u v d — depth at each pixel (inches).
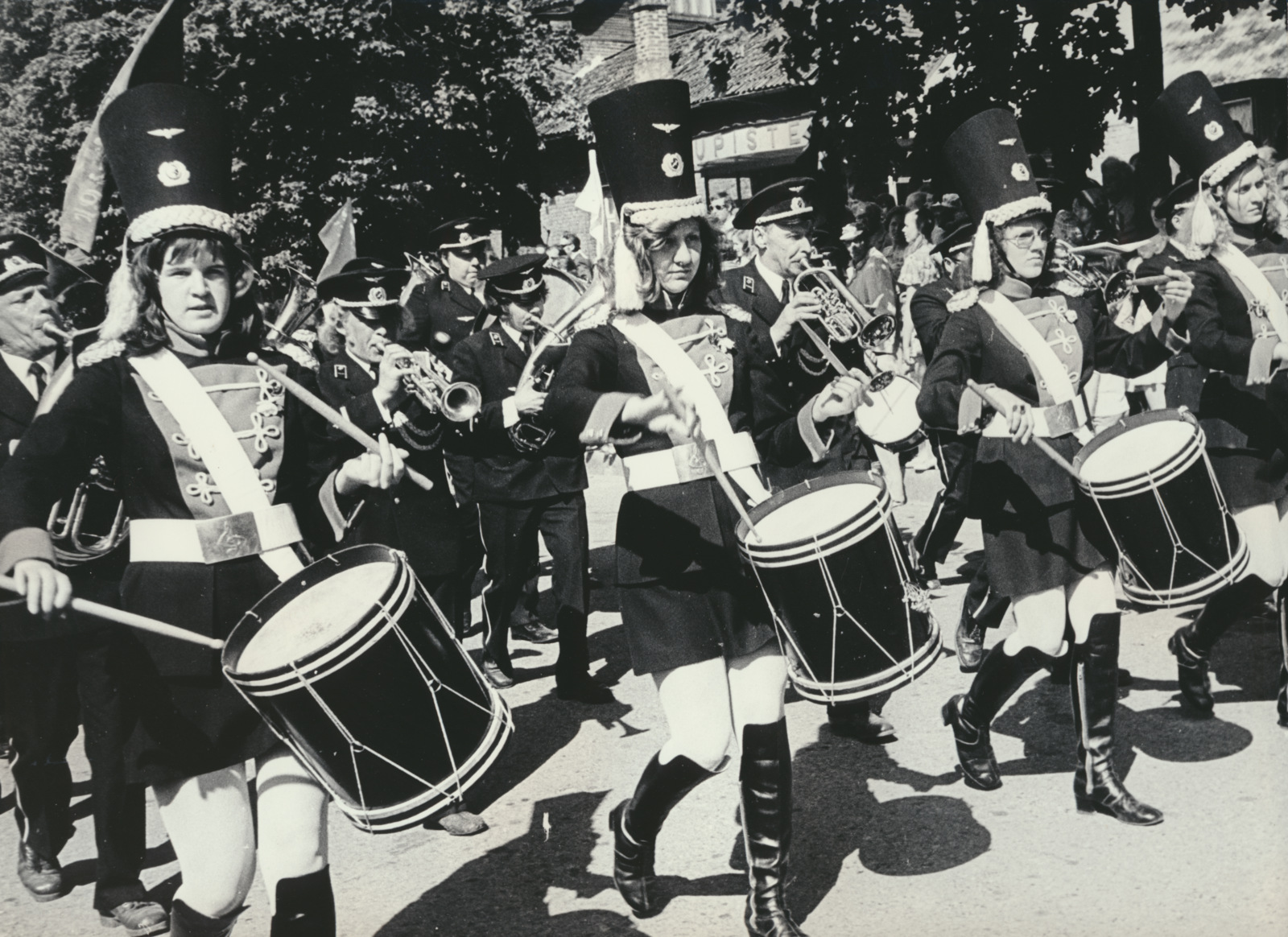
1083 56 277.1
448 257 248.5
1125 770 155.9
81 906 143.6
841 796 156.7
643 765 175.0
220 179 106.5
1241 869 128.0
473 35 349.4
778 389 142.9
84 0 265.1
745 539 115.0
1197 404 199.9
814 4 287.3
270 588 104.2
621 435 120.2
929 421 144.9
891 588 113.5
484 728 102.0
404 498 180.1
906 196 336.2
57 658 141.4
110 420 103.2
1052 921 121.5
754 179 466.0
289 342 174.6
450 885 141.7
